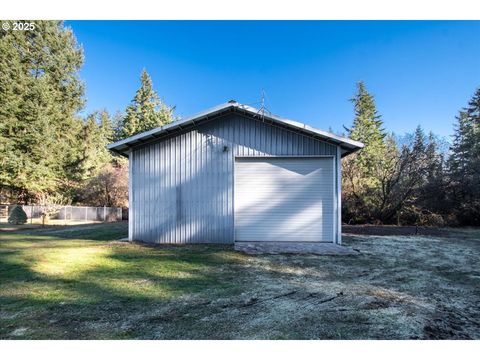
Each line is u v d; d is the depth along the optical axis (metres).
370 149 30.89
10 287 4.55
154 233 8.75
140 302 3.95
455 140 29.31
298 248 7.82
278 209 8.79
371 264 6.26
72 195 25.38
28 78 22.92
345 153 9.72
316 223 8.73
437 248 8.22
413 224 15.02
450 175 14.97
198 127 8.82
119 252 7.27
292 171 8.81
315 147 8.70
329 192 8.73
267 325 3.27
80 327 3.21
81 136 26.16
